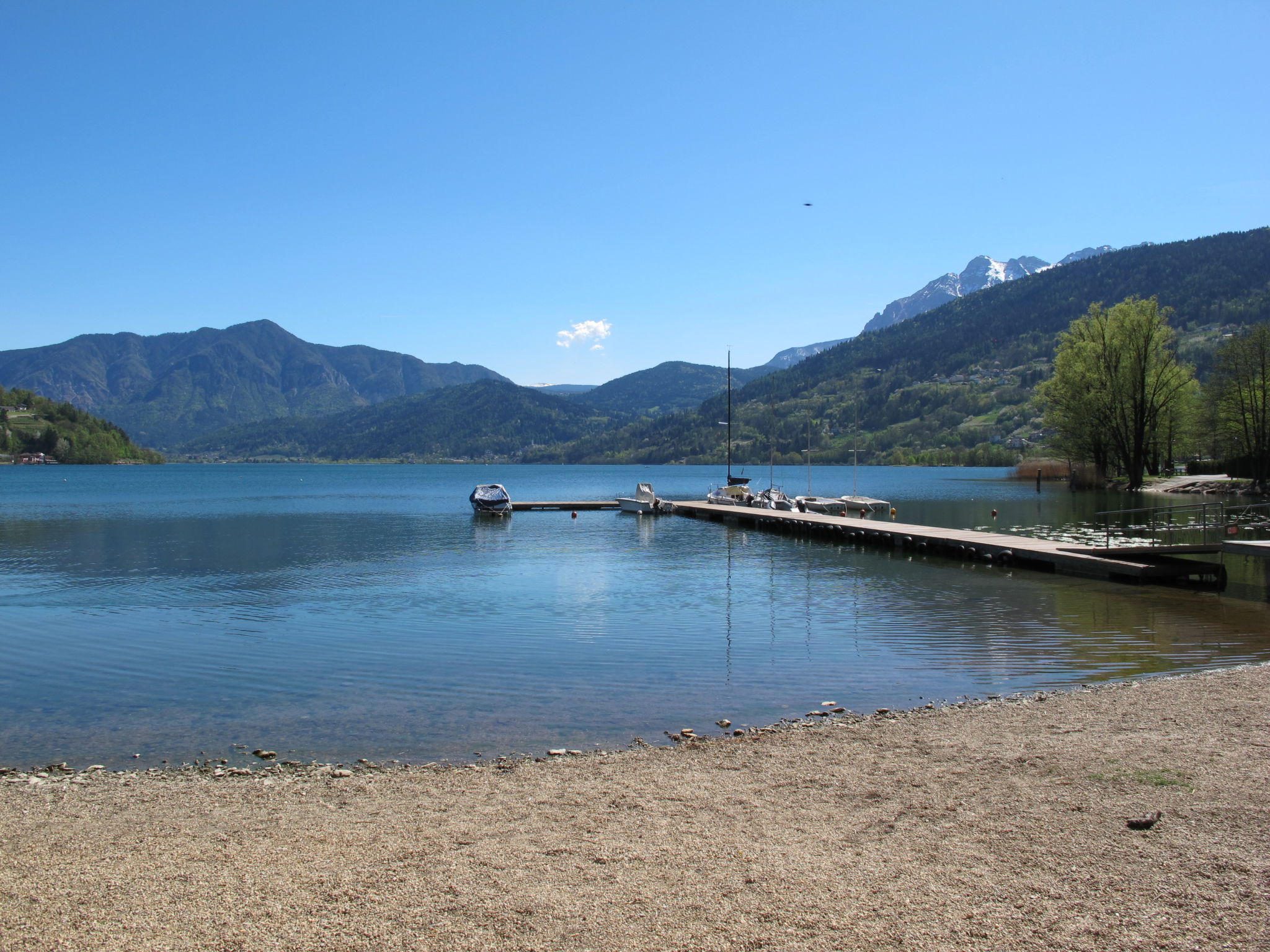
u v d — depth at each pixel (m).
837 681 14.73
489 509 61.97
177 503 81.62
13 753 11.37
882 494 84.88
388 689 14.49
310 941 5.71
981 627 19.50
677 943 5.59
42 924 6.06
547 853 7.25
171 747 11.57
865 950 5.46
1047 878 6.45
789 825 7.77
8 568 32.34
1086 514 56.12
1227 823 7.41
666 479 161.50
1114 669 15.39
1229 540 27.59
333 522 57.19
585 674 15.38
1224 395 71.00
